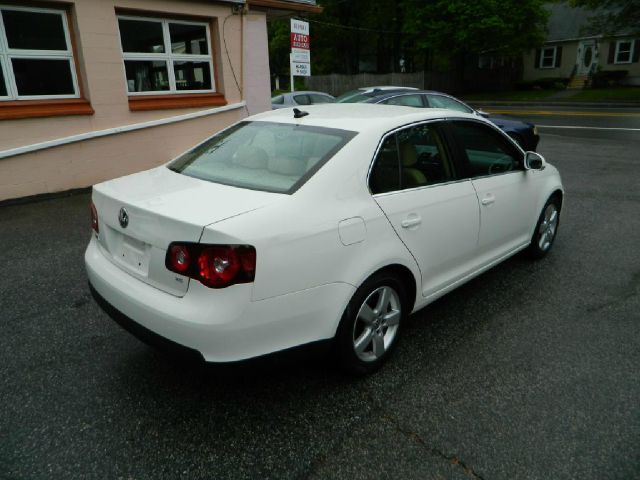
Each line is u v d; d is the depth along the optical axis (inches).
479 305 154.3
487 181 145.9
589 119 716.7
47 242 207.6
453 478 88.2
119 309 102.6
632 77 1300.4
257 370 95.6
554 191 184.5
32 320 142.4
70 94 292.0
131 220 99.5
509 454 93.6
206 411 105.0
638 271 180.1
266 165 111.6
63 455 92.4
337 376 117.2
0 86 263.1
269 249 90.6
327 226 99.6
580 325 141.9
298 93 532.7
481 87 1478.8
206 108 357.4
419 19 1315.2
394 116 126.8
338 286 102.3
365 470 89.7
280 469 89.8
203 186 107.6
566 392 112.0
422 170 126.8
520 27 1223.5
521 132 366.6
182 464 90.7
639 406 107.2
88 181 301.7
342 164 107.7
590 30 1058.7
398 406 107.0
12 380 114.7
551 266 184.7
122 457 92.2
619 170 361.4
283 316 94.8
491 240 151.6
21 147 268.8
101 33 291.6
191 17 336.8
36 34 273.1
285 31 1761.8
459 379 116.6
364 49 1867.6
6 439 96.2
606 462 91.7
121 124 311.4
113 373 118.0
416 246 120.2
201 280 88.4
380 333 117.5
